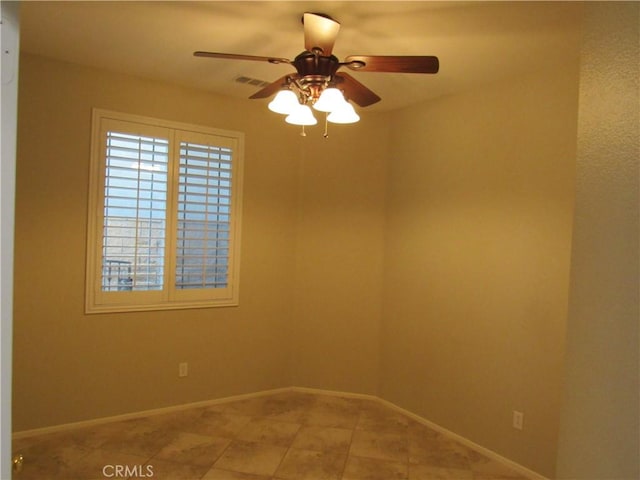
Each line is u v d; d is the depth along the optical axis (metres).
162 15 2.28
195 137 3.45
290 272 3.94
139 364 3.29
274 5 2.13
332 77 2.10
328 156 3.91
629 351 0.83
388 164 3.81
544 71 2.67
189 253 3.47
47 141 2.93
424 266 3.44
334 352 3.91
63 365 3.02
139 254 3.26
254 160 3.74
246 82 3.30
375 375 3.85
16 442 2.82
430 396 3.35
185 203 3.43
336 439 3.05
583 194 0.98
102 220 3.11
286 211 3.90
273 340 3.89
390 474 2.61
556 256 2.57
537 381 2.65
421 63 1.94
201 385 3.56
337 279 3.90
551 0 1.96
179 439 2.96
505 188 2.87
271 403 3.67
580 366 0.97
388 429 3.25
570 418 1.00
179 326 3.46
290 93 2.06
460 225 3.17
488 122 3.00
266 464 2.67
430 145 3.43
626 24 0.86
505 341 2.84
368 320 3.85
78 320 3.06
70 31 2.50
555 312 2.57
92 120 3.05
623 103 0.86
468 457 2.87
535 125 2.71
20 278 2.87
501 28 2.25
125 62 2.96
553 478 2.55
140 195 3.25
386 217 3.81
